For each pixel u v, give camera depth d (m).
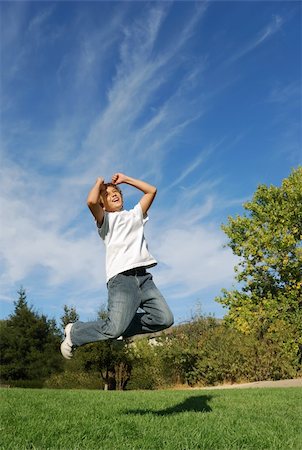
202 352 22.69
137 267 4.58
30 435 3.86
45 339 34.91
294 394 9.87
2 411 5.52
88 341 4.50
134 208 4.99
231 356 21.55
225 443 3.92
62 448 3.44
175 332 25.64
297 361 21.14
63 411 5.65
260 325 22.81
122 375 24.56
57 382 24.94
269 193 24.66
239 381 21.38
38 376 33.41
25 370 33.53
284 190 24.61
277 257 23.30
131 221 4.80
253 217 24.80
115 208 4.97
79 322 4.63
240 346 21.50
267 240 22.94
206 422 4.86
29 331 34.22
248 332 22.25
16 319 34.84
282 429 4.72
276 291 23.83
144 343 25.11
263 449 3.81
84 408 6.16
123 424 4.61
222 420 5.11
